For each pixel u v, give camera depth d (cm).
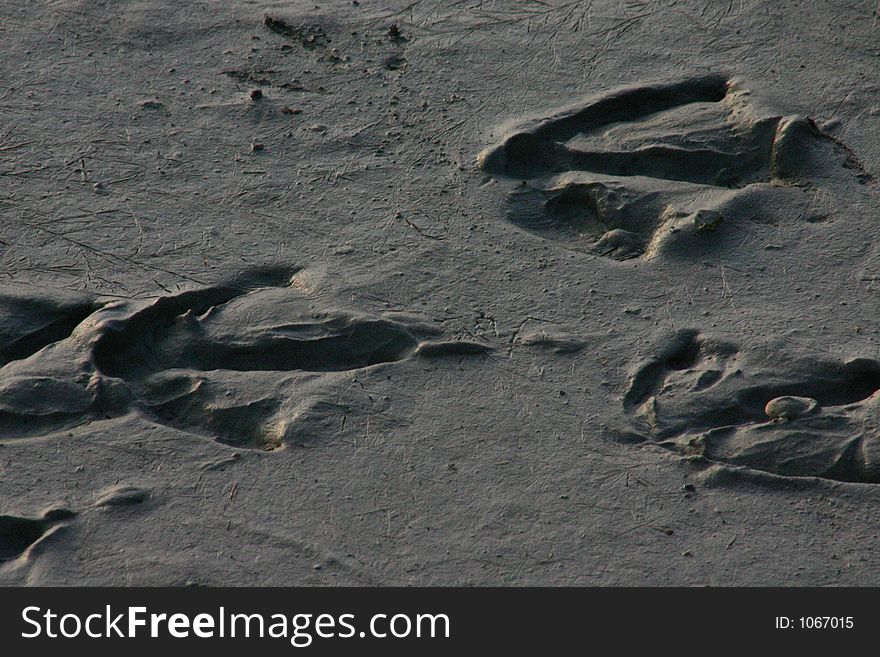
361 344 268
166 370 262
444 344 265
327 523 225
